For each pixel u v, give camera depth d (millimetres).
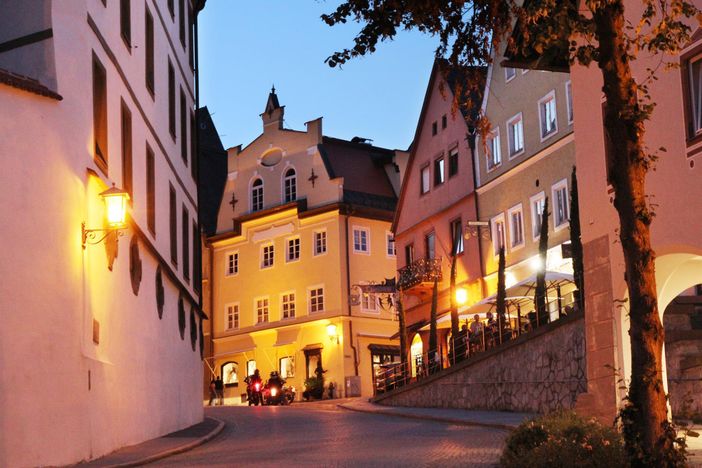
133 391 21734
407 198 50281
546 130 38062
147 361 23688
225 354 68000
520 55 20688
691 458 14609
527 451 13305
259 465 16328
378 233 64062
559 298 31875
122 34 22438
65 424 16406
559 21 11570
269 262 66000
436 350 37656
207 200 73500
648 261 10930
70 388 16641
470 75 12719
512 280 39906
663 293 19891
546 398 27578
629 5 19531
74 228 17172
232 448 20672
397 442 20484
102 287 19078
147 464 17438
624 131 11125
